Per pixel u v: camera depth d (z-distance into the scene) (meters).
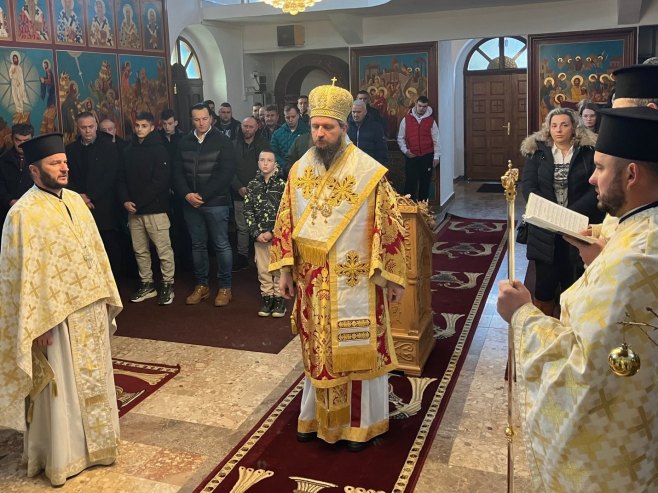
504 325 4.78
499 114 12.28
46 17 6.37
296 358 4.28
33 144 2.88
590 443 1.54
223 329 4.86
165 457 3.14
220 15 9.12
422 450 3.10
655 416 1.50
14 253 2.84
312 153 3.13
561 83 8.59
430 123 8.48
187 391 3.84
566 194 3.79
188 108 9.53
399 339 3.93
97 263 3.07
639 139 1.48
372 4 8.33
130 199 5.53
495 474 2.89
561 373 1.57
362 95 7.47
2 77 5.91
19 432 3.48
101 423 3.02
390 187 3.09
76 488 2.91
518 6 8.60
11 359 2.91
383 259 3.02
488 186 11.96
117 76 7.36
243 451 3.15
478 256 6.84
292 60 10.73
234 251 7.05
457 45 11.91
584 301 1.53
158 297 5.64
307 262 3.10
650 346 1.46
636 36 8.18
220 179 5.34
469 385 3.80
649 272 1.45
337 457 3.08
